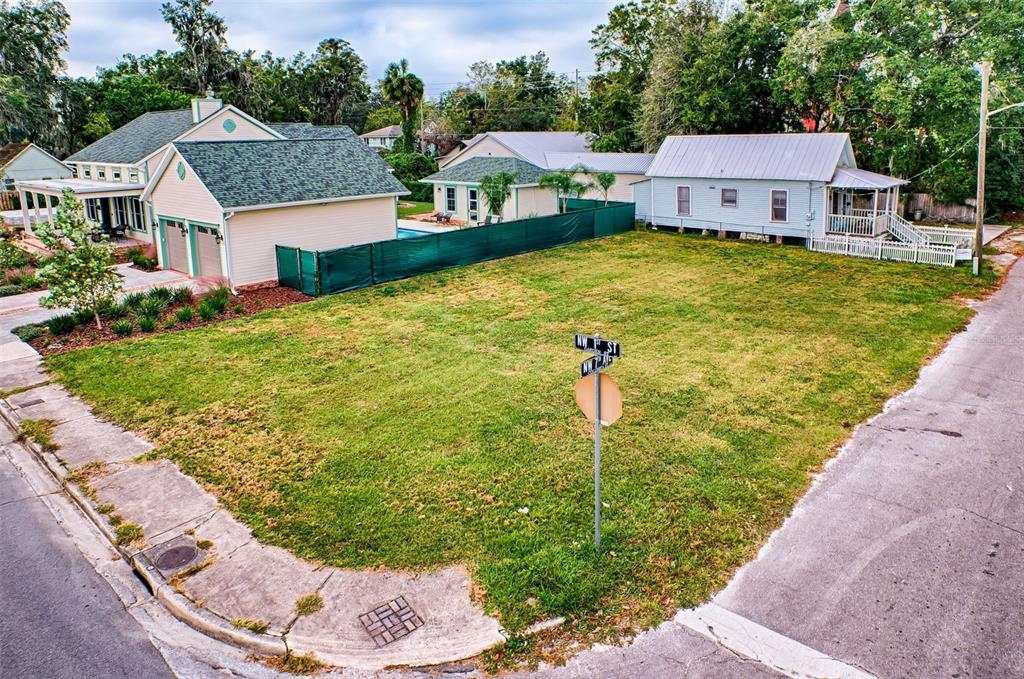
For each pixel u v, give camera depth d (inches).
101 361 631.8
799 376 568.7
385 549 346.9
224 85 2755.9
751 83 1438.2
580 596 309.3
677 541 347.9
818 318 733.3
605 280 923.4
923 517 367.2
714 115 1441.9
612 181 1332.4
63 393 563.2
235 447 460.1
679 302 806.5
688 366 594.6
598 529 337.4
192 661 284.8
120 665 282.0
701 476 409.7
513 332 699.4
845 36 1210.6
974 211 1363.2
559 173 1360.7
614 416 326.0
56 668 279.7
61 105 2225.6
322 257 855.1
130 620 309.3
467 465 426.6
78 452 460.8
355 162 1075.3
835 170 1109.7
